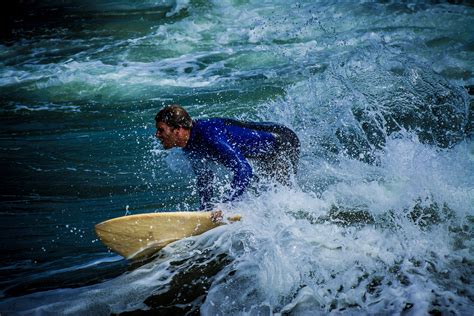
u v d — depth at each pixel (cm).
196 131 1716
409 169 2034
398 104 2717
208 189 1772
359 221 1770
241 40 4428
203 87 3434
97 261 1736
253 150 1848
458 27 4159
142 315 1455
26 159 2573
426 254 1597
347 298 1454
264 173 1894
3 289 1602
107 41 4666
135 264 1678
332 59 3725
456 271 1516
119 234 1681
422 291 1446
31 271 1698
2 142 2789
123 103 3278
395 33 4144
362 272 1538
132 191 2219
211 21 4991
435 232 1695
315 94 2988
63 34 4981
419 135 2419
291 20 4788
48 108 3275
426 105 2694
